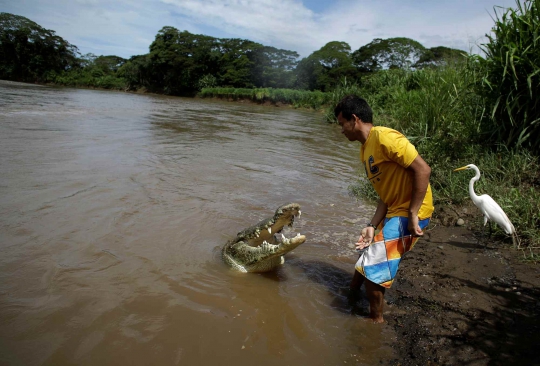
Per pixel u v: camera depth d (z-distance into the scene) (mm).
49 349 2494
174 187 6258
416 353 2646
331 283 3707
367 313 3186
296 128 17188
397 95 12117
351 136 3266
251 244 3990
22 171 6383
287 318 3061
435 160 6574
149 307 3057
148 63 55875
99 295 3160
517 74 5680
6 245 3875
